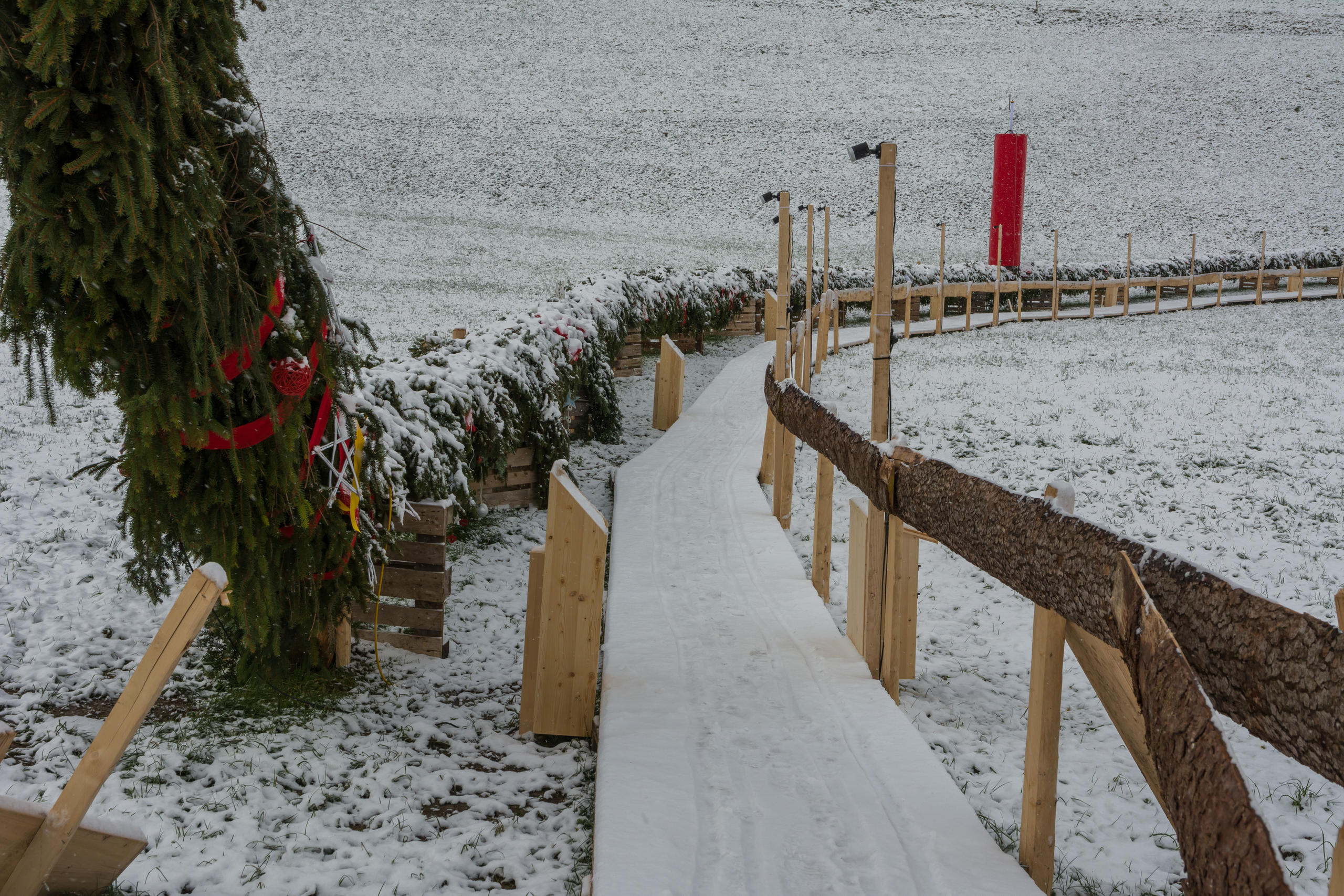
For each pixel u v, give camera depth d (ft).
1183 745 5.88
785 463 24.30
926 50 202.18
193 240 11.49
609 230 123.03
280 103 160.25
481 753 14.01
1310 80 182.29
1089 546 8.45
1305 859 11.32
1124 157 156.97
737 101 176.76
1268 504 26.81
